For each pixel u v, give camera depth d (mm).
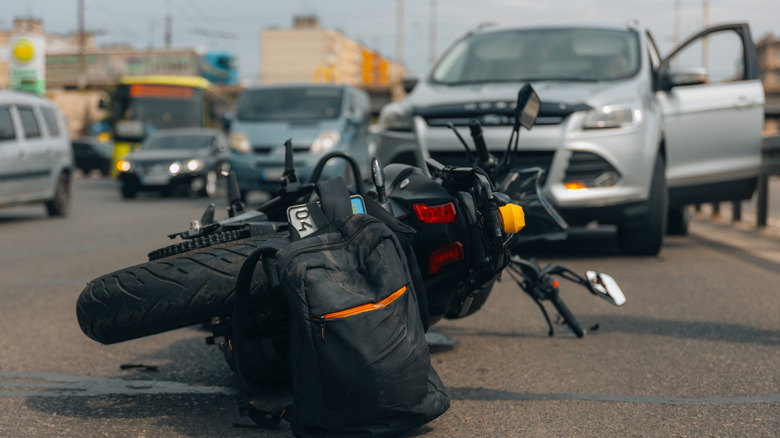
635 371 4098
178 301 3223
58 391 3822
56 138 14203
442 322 5332
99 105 27719
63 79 85625
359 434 2871
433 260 3584
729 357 4352
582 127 7543
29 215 15078
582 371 4105
